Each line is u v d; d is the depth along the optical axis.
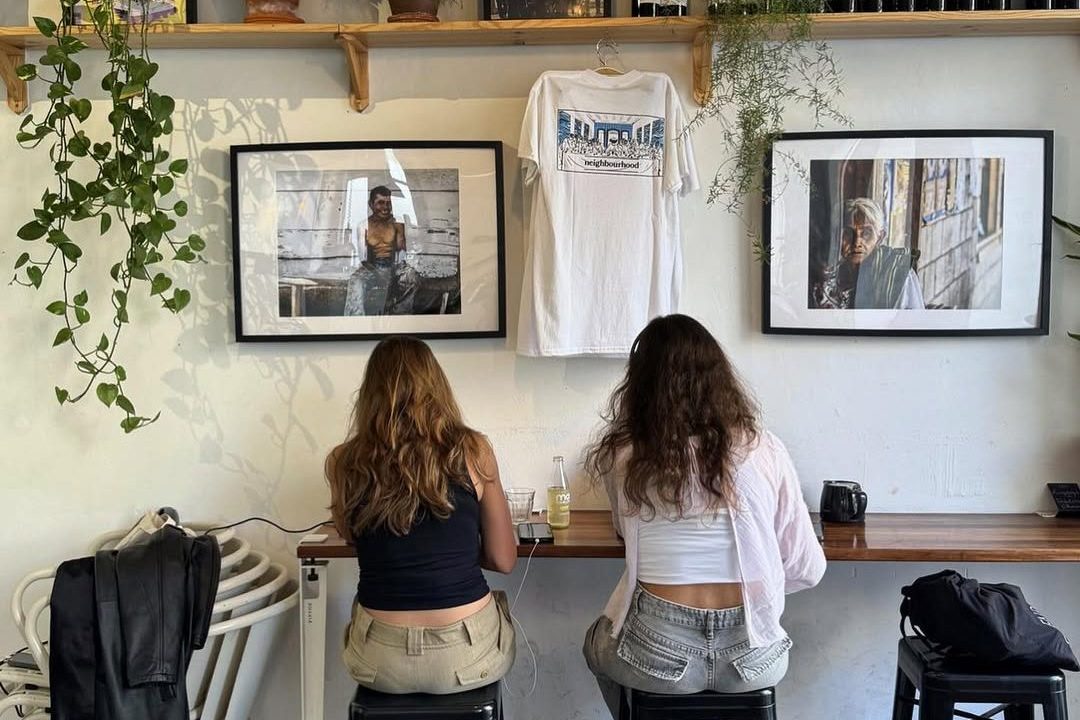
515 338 2.53
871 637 2.57
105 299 2.54
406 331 2.50
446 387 1.98
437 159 2.47
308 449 2.56
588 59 2.48
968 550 2.10
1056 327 2.50
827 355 2.52
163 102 2.25
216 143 2.51
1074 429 2.51
